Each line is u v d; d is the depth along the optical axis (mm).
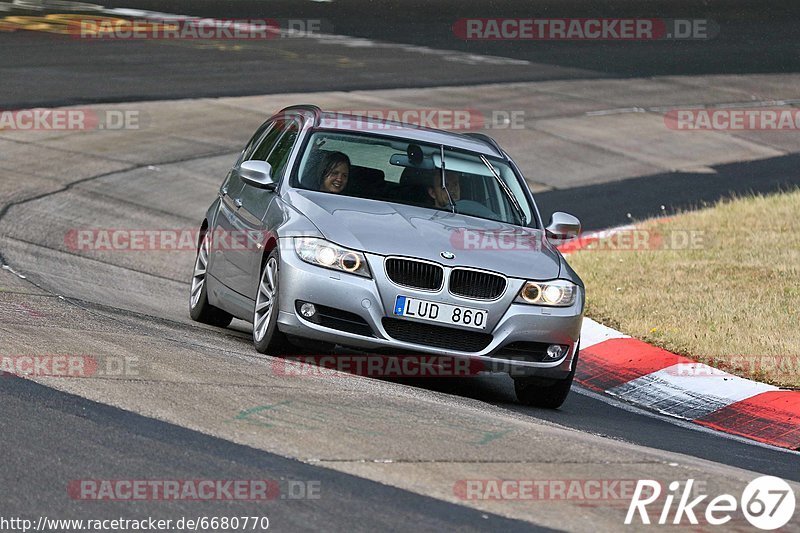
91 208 51906
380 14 119875
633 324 37906
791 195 62312
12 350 24859
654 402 31969
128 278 41219
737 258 47531
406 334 26984
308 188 30000
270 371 26047
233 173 35438
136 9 111375
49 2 110875
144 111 71375
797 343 35125
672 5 133250
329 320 27047
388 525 16672
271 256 28453
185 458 18969
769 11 133500
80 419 20531
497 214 30656
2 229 45031
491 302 27172
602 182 68188
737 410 30641
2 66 78875
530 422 24969
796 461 25984
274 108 75312
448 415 23703
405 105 80250
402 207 29562
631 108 88250
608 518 17906
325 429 21297
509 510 17828
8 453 18438
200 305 34625
